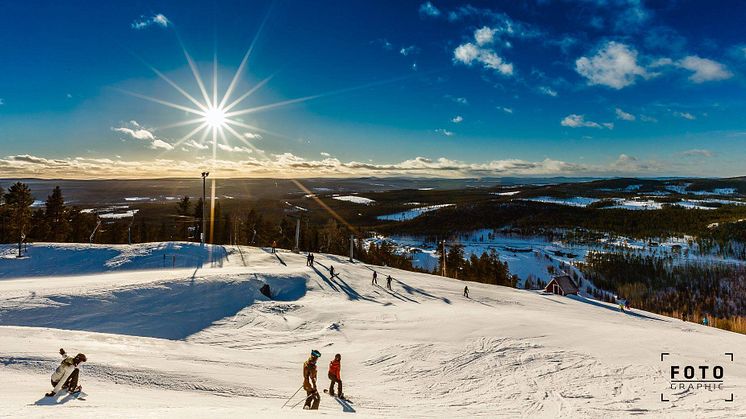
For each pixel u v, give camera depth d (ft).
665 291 418.31
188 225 277.23
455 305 116.67
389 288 135.03
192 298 95.86
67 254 150.00
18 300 78.95
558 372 49.85
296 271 134.92
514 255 553.23
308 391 37.06
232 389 42.55
